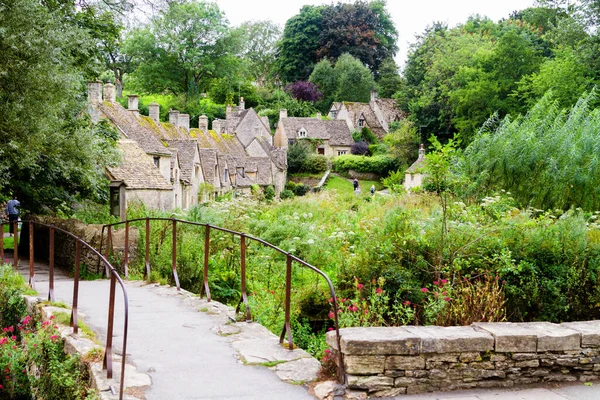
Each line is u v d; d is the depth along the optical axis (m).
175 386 5.47
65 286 10.84
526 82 46.78
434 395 5.50
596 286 9.53
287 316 6.76
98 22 18.94
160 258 12.24
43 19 14.47
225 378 5.71
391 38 106.69
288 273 6.76
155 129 42.53
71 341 6.61
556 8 44.69
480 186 16.70
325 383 5.52
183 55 80.69
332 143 77.88
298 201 23.36
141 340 6.93
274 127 86.38
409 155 66.62
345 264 10.70
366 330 5.79
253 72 112.50
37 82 14.27
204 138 53.44
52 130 15.29
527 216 11.06
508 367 5.81
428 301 9.03
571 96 36.16
